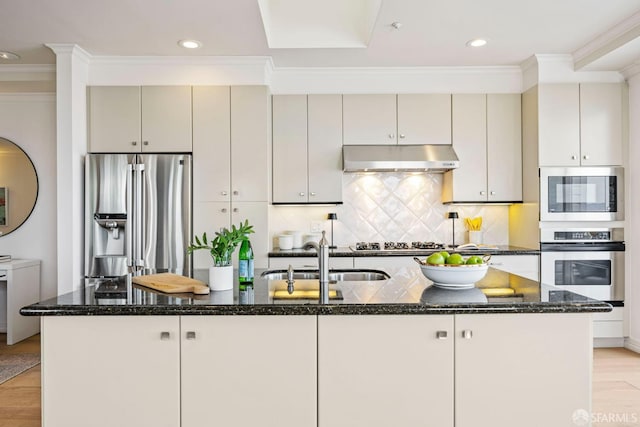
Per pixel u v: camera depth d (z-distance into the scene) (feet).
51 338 5.36
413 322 5.43
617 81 12.00
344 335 5.43
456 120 12.89
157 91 11.97
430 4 8.87
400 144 12.88
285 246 13.00
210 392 5.41
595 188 11.97
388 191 14.06
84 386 5.37
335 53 11.60
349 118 12.87
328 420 5.43
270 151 12.70
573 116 11.97
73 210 11.08
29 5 8.77
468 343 5.43
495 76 12.89
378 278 8.56
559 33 10.43
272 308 5.28
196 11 9.12
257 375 5.42
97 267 11.41
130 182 11.47
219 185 12.01
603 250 11.97
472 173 12.92
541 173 11.94
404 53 11.63
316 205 13.85
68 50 10.93
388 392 5.42
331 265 12.04
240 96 12.02
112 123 11.91
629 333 11.94
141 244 11.47
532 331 5.44
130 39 10.59
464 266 6.04
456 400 5.43
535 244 12.18
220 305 5.32
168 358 5.40
